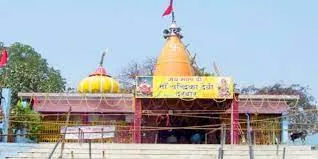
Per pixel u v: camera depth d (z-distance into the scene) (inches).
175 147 944.3
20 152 924.0
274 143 1158.3
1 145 935.7
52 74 2158.0
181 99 1161.4
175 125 1268.5
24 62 2027.6
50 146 943.0
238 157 901.2
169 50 1348.4
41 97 1290.6
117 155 914.7
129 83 1959.9
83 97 1286.9
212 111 1217.4
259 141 1182.9
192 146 945.5
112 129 1083.3
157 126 1240.8
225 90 1144.2
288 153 920.9
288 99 1280.8
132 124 1268.5
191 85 1147.9
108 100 1289.4
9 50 2112.5
